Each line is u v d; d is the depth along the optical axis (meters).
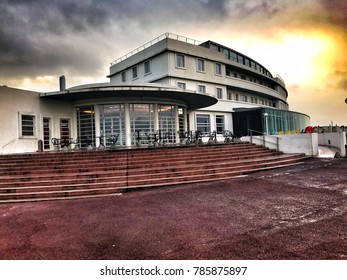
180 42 25.73
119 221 5.26
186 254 3.66
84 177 9.36
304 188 7.31
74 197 7.88
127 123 18.06
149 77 26.86
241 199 6.52
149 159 11.46
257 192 7.19
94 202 7.12
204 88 27.84
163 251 3.79
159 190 8.25
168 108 19.89
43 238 4.50
